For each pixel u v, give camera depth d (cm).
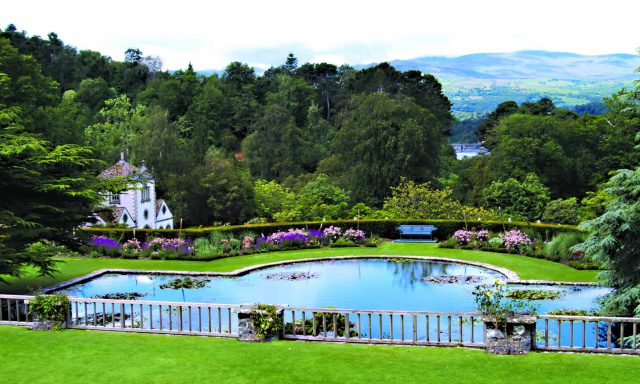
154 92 8662
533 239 3294
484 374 1122
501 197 4447
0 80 2700
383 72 8231
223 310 2023
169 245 3094
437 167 5688
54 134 4288
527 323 1229
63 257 3073
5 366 1213
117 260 3003
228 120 8400
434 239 3656
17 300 1519
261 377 1128
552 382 1080
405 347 1291
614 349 1235
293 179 6269
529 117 5497
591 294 2173
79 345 1337
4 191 2197
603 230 1741
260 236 3559
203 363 1208
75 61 8919
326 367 1173
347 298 2186
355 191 5412
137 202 4966
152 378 1134
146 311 1998
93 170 2536
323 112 9706
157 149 5791
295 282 2489
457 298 2161
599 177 5256
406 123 5306
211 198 5191
